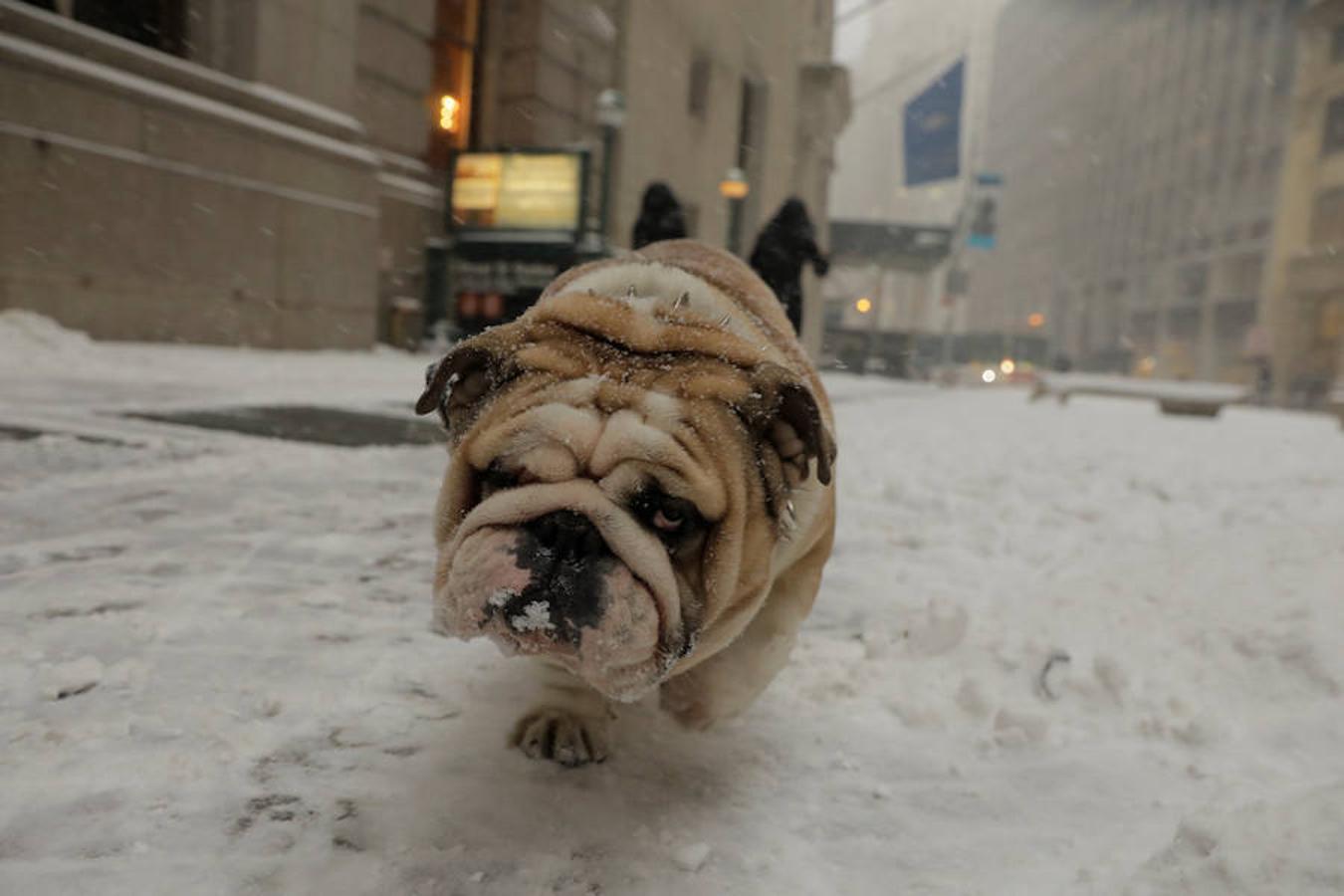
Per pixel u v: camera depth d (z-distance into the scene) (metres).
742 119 9.48
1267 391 12.82
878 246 14.02
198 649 0.80
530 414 0.54
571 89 6.59
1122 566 1.19
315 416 2.28
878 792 0.63
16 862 0.49
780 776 0.66
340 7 4.68
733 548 0.56
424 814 0.57
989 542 1.44
